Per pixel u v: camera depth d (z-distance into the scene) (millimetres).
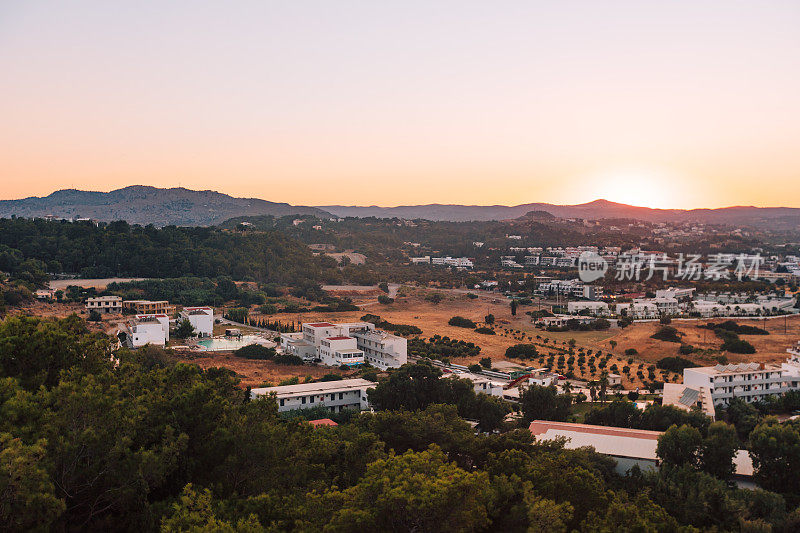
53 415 31266
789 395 106375
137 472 31766
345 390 97438
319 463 44469
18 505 26719
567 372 141625
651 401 112625
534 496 38688
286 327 194125
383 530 30484
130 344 154375
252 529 28516
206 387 41656
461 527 30219
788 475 61500
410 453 38906
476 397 89938
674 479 59406
